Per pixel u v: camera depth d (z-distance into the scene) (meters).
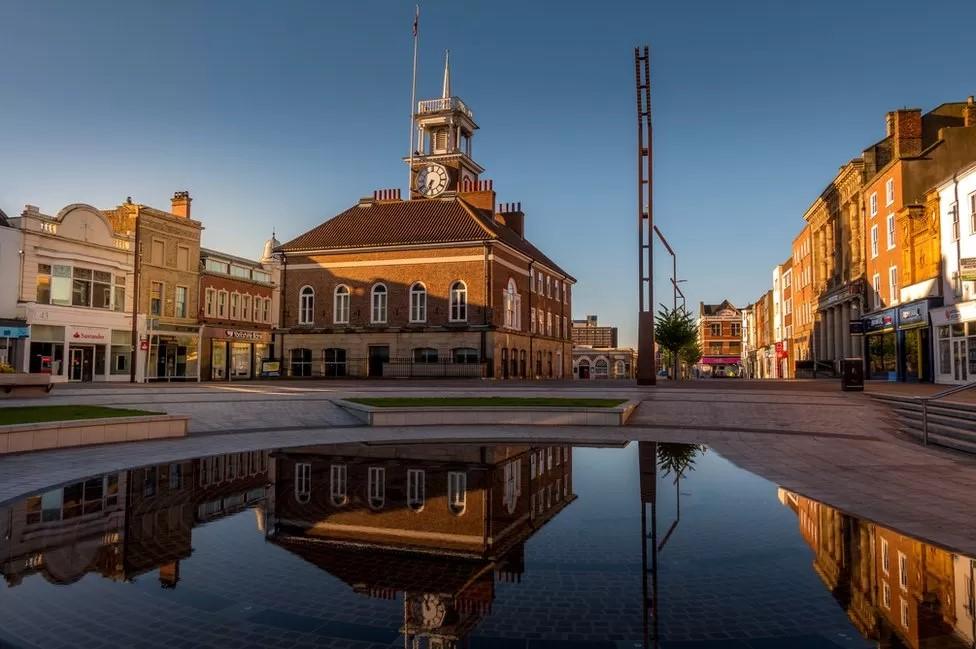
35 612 3.84
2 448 11.04
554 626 3.65
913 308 31.44
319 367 48.69
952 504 7.26
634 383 38.06
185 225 43.72
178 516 6.35
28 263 33.94
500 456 10.87
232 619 3.74
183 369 43.28
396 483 8.19
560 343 63.12
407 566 4.75
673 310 50.59
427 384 35.50
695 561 4.94
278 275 53.38
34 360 34.00
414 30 58.47
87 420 12.38
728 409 18.69
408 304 47.53
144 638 3.47
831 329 49.97
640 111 28.67
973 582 4.47
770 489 8.03
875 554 5.17
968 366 26.89
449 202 51.78
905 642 3.41
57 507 6.80
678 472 9.27
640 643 3.43
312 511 6.57
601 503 7.05
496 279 47.06
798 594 4.23
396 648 3.34
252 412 17.84
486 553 5.08
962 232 27.58
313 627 3.60
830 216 48.72
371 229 50.56
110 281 38.56
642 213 29.25
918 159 34.03
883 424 16.33
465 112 58.28
